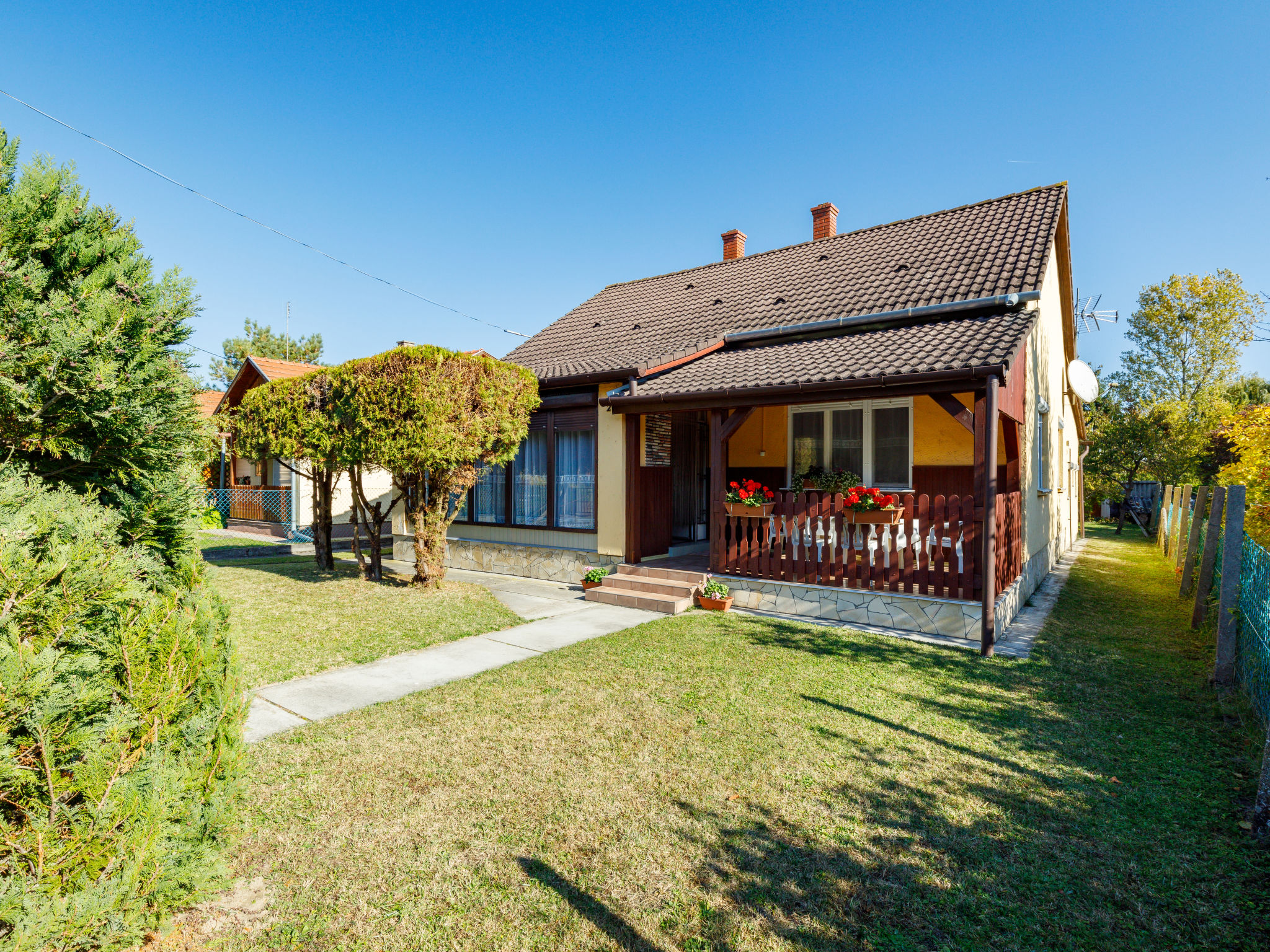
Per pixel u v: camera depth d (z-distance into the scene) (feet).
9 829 6.52
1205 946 8.34
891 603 25.55
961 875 9.86
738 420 29.50
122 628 7.65
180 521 9.50
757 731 15.29
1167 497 51.70
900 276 36.88
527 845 10.59
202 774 8.50
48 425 8.14
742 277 47.96
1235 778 13.03
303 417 32.86
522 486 40.22
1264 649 15.64
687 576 30.81
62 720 6.89
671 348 36.63
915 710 16.78
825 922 8.81
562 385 36.55
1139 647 23.17
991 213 40.65
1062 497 52.34
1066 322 50.49
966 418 23.63
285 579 36.94
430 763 13.53
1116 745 14.66
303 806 11.73
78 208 8.97
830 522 27.17
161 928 8.06
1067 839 10.85
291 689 18.26
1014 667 20.61
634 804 11.94
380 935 8.50
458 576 39.81
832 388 25.90
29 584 6.74
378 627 25.62
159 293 9.36
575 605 30.55
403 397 28.48
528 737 14.90
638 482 34.55
